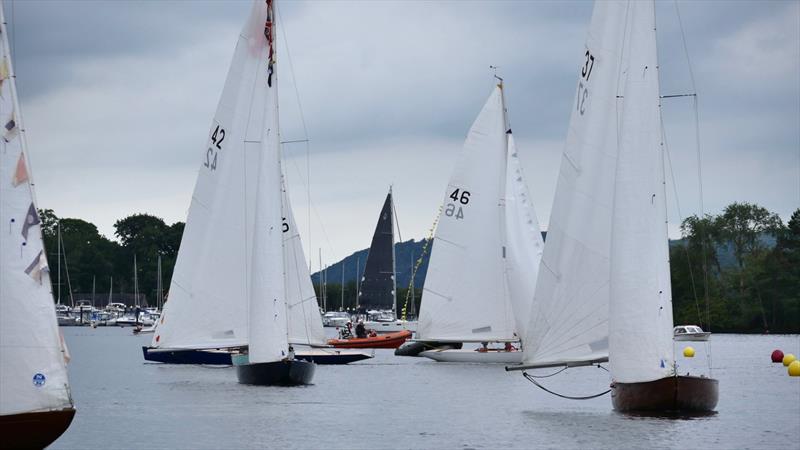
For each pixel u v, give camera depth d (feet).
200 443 136.26
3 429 99.45
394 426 151.02
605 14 160.76
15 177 100.73
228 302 247.50
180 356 278.26
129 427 150.41
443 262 277.85
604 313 158.51
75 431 146.72
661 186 144.15
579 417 157.79
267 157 195.31
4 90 100.73
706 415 150.61
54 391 100.99
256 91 244.42
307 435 142.72
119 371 260.42
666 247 144.66
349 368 272.31
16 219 100.58
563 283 161.48
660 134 144.46
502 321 273.75
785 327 550.77
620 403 149.18
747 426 146.00
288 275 284.41
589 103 160.97
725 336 545.85
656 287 144.15
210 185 248.11
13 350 99.71
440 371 258.78
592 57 161.27
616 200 144.66
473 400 187.73
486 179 274.16
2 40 100.73
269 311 198.59
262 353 200.44
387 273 481.87
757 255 577.02
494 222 273.33
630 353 144.87
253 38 244.63
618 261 144.87
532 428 146.51
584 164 160.86
